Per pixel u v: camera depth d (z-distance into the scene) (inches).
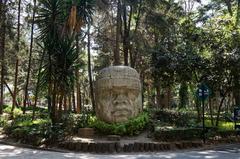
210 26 899.4
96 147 568.7
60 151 578.9
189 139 666.2
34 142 639.1
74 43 850.8
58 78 757.3
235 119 829.8
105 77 711.7
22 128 714.8
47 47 759.7
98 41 1342.3
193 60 826.2
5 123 898.1
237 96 1056.2
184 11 1353.3
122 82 698.2
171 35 1034.7
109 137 640.4
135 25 1273.4
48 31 771.4
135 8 1143.6
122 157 514.3
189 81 925.2
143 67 1413.6
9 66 1349.7
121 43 1378.0
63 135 650.8
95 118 737.6
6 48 1181.7
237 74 780.0
